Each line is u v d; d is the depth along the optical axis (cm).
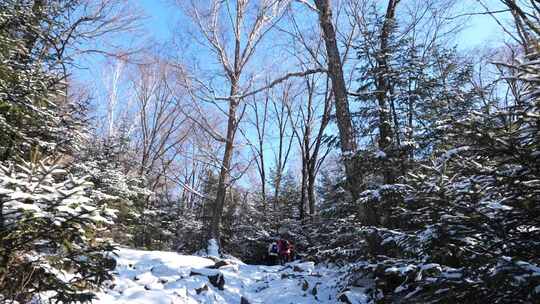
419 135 979
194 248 2527
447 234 473
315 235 1616
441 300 442
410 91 1103
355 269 835
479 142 446
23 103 569
